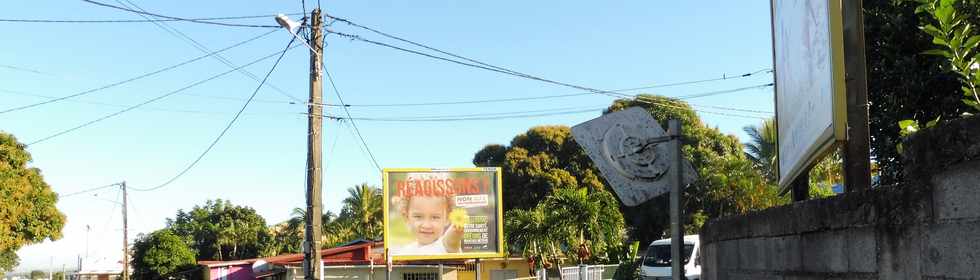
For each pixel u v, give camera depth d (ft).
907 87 21.22
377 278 105.40
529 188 144.15
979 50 12.91
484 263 111.24
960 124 7.68
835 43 10.31
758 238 14.53
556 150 149.07
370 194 183.11
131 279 163.53
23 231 91.04
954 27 11.97
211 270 135.13
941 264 8.01
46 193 95.09
